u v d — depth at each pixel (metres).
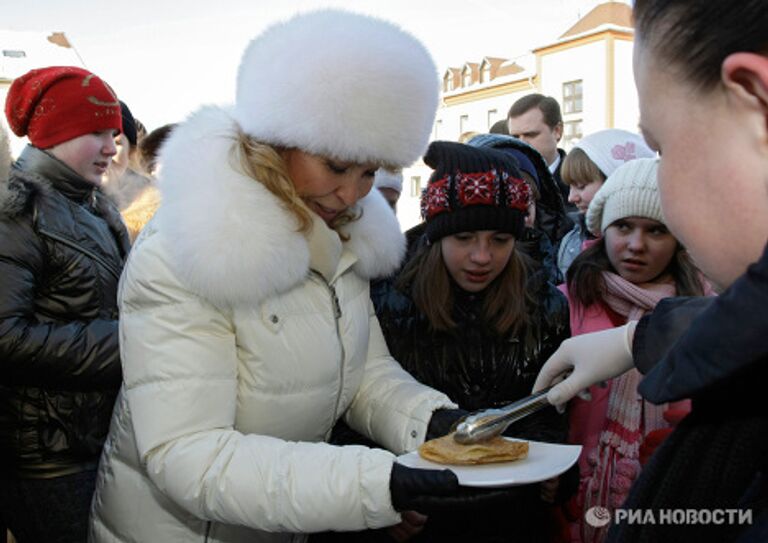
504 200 1.48
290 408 1.13
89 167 1.89
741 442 0.49
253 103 1.04
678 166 0.49
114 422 1.21
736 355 0.44
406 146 1.04
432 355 1.54
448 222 1.49
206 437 1.01
